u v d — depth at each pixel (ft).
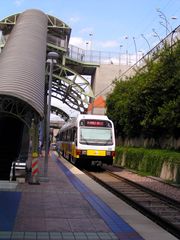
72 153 110.52
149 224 34.27
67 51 224.94
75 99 258.78
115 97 144.25
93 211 38.91
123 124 136.77
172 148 103.45
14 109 69.36
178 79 94.02
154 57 112.37
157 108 103.04
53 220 34.22
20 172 61.26
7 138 98.78
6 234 28.71
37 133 63.26
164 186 73.15
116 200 48.34
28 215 36.06
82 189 55.83
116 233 30.04
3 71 73.41
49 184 60.90
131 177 89.40
